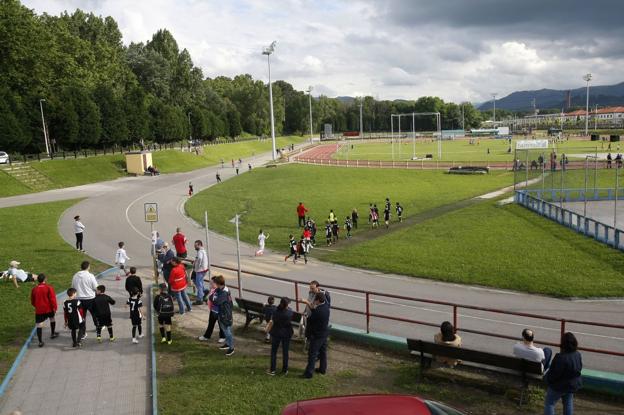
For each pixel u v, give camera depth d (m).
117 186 65.56
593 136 126.81
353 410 7.21
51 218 42.00
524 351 10.63
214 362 12.99
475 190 55.12
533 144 80.56
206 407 10.48
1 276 22.34
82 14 118.62
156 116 105.38
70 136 76.88
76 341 14.44
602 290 21.27
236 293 22.11
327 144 174.00
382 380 11.74
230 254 30.94
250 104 182.50
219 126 140.12
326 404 7.43
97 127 80.75
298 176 73.06
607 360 14.32
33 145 74.44
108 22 135.88
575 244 29.34
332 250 31.45
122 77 117.50
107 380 12.16
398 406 7.31
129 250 31.64
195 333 15.41
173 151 99.31
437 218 40.00
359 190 58.53
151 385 11.77
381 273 25.53
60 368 12.96
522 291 21.80
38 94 75.25
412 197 51.88
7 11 72.81
